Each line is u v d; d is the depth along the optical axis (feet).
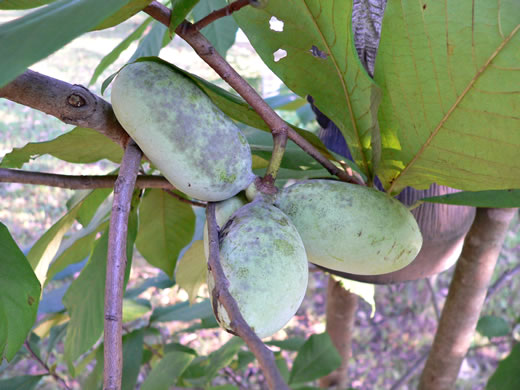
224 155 0.76
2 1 0.90
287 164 1.00
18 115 5.89
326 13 0.72
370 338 3.98
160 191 1.29
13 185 5.16
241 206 0.80
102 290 1.07
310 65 0.81
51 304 1.68
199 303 1.83
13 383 1.61
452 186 0.87
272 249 0.68
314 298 4.30
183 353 1.57
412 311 4.15
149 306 1.84
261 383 3.44
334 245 0.80
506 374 1.09
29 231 4.52
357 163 0.92
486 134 0.73
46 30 0.50
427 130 0.78
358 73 0.75
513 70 0.65
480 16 0.63
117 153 1.04
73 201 1.36
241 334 0.51
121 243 0.63
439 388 1.65
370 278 1.25
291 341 2.06
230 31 1.49
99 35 7.41
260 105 0.76
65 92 0.76
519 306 4.02
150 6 0.68
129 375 1.44
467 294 1.49
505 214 1.36
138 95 0.72
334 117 0.87
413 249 0.85
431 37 0.67
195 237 1.63
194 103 0.74
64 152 1.01
